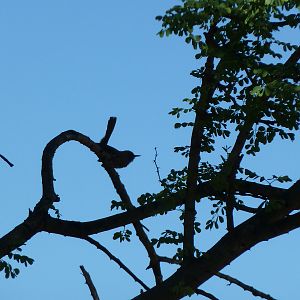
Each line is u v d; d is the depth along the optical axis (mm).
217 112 22781
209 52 21266
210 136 23500
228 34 21719
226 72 21812
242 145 22344
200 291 22625
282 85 20438
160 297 21984
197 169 23047
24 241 22047
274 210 21750
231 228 22281
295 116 21328
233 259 22219
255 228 21828
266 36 21578
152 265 24016
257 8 21078
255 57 21500
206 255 22234
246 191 22703
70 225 22922
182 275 22188
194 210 22969
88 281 22734
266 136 22094
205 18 21031
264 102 21469
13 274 22172
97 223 23141
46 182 22703
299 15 21906
